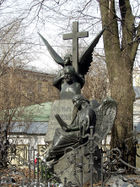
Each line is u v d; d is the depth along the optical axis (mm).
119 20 12445
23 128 22453
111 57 12812
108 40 12875
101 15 13078
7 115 18812
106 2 12758
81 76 9352
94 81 23391
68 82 9172
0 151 8148
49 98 28984
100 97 22828
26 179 6684
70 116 8750
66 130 7770
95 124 8117
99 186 6684
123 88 12414
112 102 8312
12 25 17141
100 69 23719
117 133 12133
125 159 11500
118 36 12992
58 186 6879
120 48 12938
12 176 7461
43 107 26000
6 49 19484
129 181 6195
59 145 7625
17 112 21953
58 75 9500
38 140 22859
